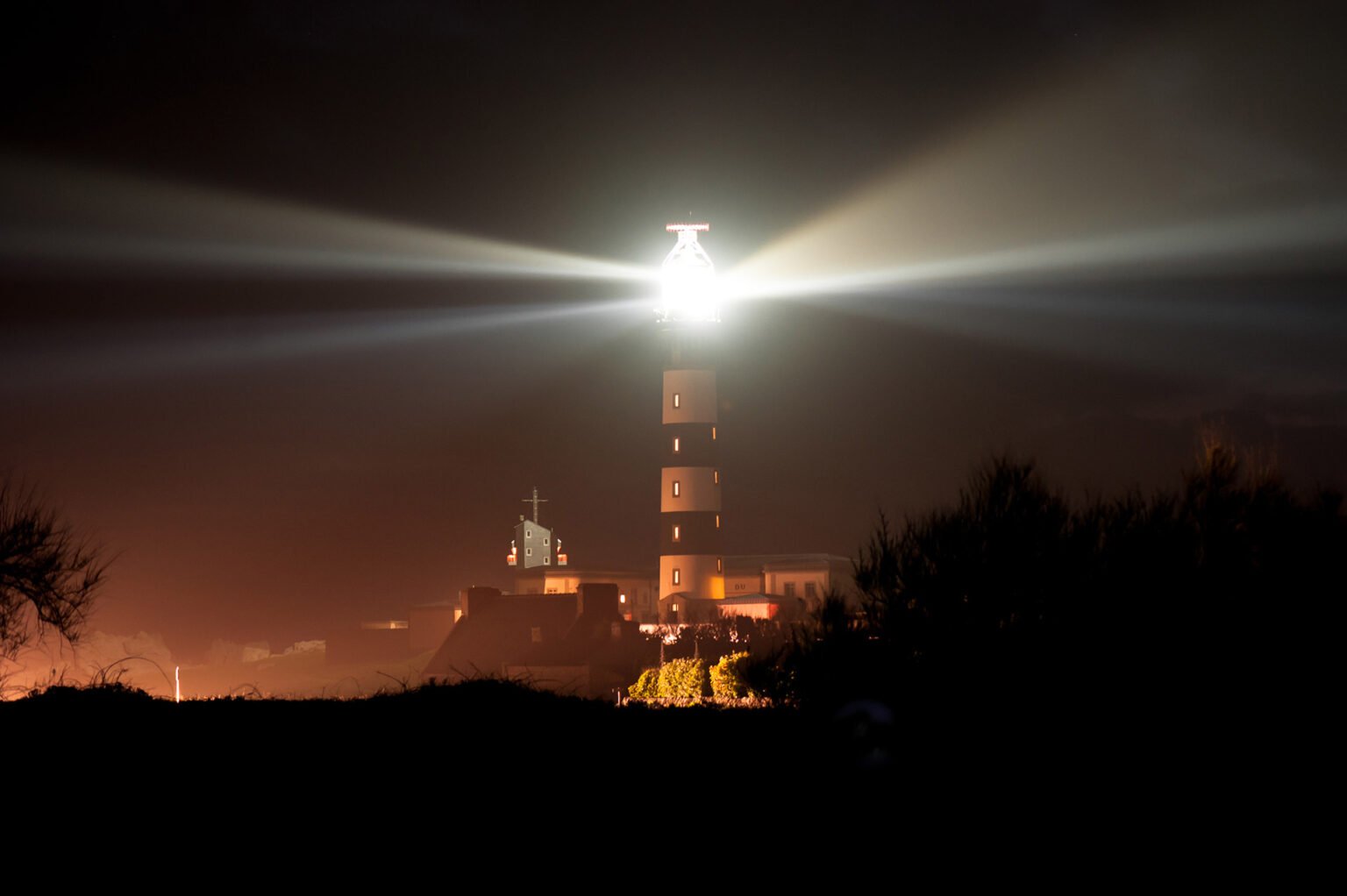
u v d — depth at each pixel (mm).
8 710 37375
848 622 45969
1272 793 33688
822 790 33781
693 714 44656
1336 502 42938
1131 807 32531
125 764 32094
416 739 35188
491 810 30156
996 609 43750
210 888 24984
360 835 28203
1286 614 40906
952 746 38406
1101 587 42688
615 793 32219
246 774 31781
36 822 28016
